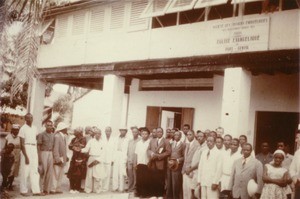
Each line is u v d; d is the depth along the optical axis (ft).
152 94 49.85
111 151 37.45
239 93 32.58
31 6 26.20
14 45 26.27
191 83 45.75
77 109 71.82
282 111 37.06
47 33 57.77
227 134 30.66
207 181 27.17
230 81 33.22
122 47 43.86
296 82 36.42
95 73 46.60
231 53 33.65
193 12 43.50
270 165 23.09
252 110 39.27
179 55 38.14
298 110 35.99
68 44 50.90
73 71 49.42
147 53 41.16
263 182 23.27
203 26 36.32
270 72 34.58
